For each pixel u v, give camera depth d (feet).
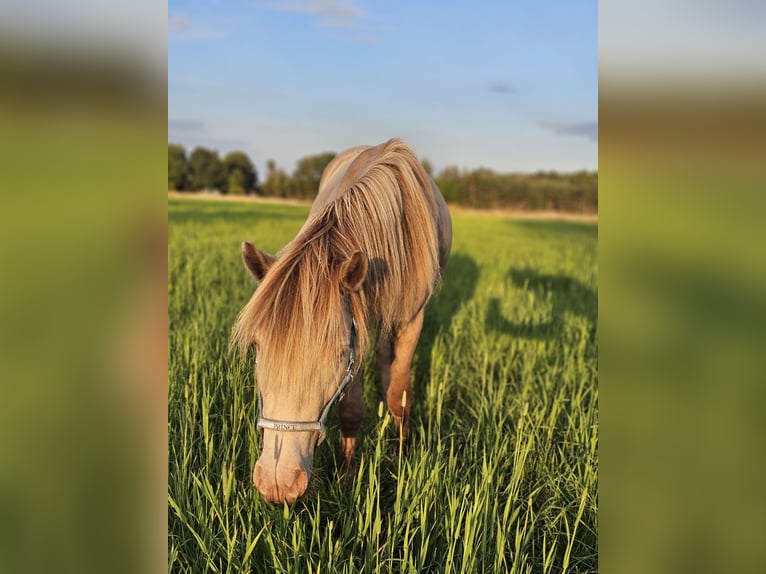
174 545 6.95
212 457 8.55
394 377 10.02
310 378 6.26
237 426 9.18
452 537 7.23
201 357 11.27
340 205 8.03
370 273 7.79
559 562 7.70
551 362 14.24
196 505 7.27
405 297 8.89
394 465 9.45
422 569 7.19
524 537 7.62
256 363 6.62
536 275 26.37
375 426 10.36
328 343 6.37
